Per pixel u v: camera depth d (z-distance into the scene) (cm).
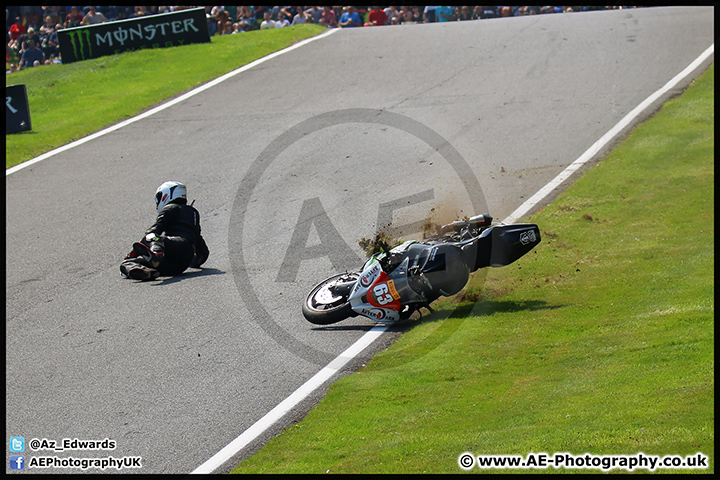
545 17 4203
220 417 1030
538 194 1991
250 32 4438
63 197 2330
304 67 3672
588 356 1048
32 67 4288
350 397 1045
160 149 2736
